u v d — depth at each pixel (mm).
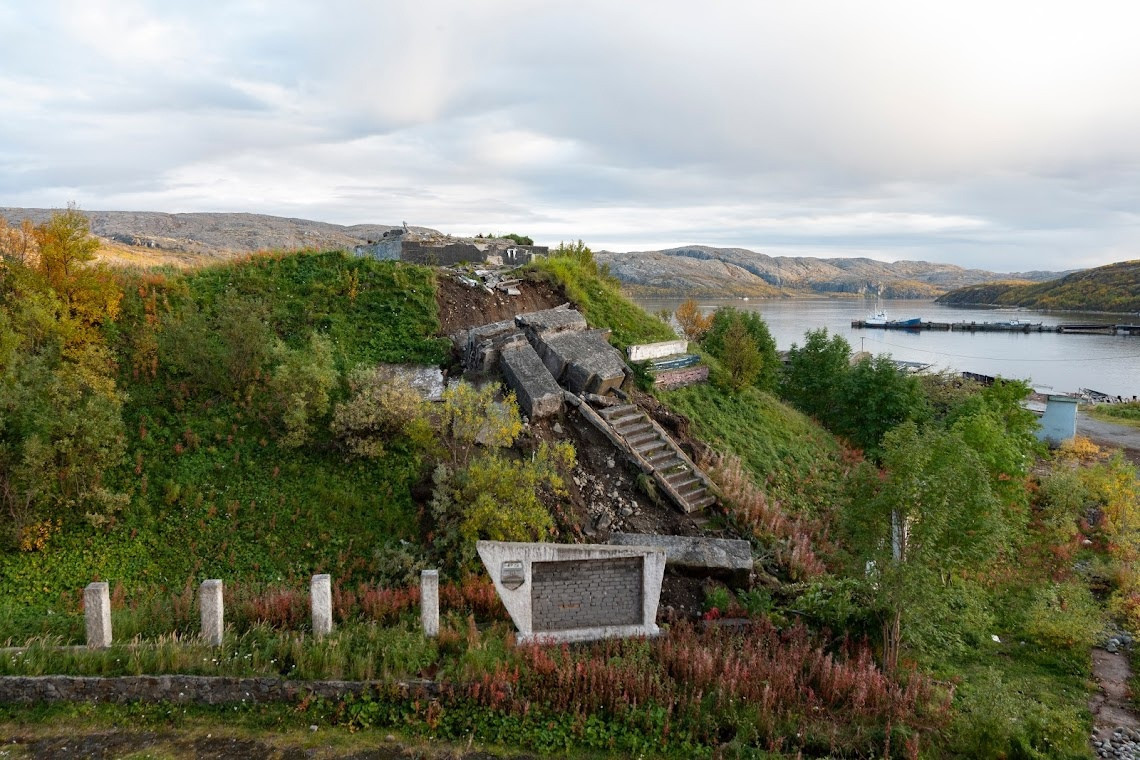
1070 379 62562
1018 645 12828
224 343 14852
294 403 13234
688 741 8492
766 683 9234
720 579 12469
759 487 17312
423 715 8438
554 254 28484
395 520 12391
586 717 8695
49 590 10336
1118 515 18000
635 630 10555
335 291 18344
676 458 16062
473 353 16875
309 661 8719
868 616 11148
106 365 13461
